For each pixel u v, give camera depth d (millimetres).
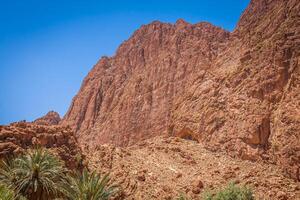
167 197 43844
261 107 56188
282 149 50375
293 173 47812
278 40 60031
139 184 45844
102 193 33688
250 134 54344
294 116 51969
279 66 57344
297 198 43250
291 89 55188
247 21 74438
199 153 55438
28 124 44031
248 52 63812
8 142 39000
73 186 33312
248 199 39531
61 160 40562
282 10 65500
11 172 33562
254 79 59406
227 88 62219
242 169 50094
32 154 35500
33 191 33125
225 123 58062
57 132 45562
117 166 49375
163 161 53250
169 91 72250
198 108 62406
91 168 47188
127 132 69500
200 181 46656
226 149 55125
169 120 67312
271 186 45438
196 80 68250
